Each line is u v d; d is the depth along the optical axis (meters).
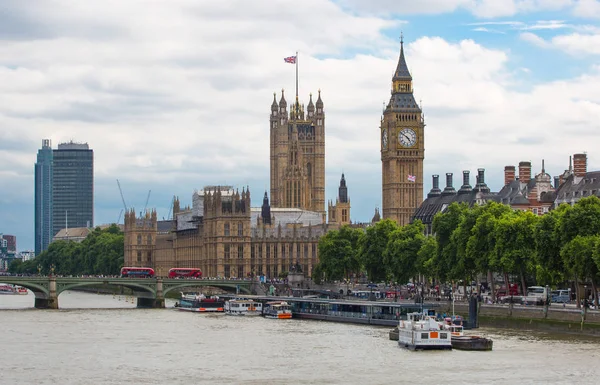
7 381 186.75
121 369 199.12
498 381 180.00
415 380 182.50
